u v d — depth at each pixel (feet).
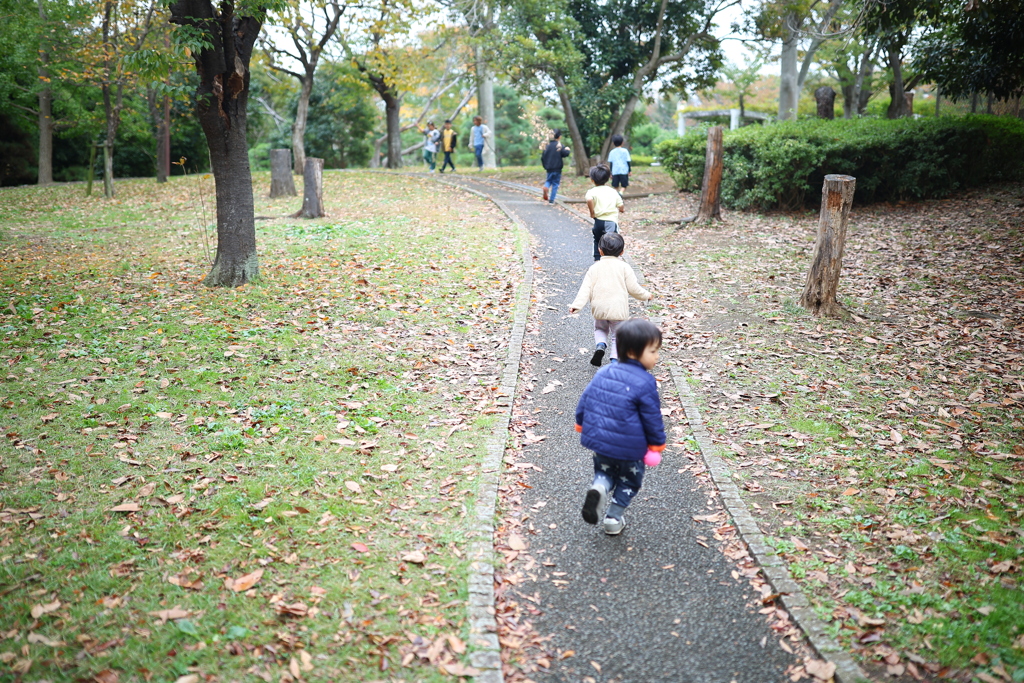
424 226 43.32
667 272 33.06
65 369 21.61
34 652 10.45
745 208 47.26
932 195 45.42
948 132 44.09
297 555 13.01
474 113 126.82
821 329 25.68
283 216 48.52
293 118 119.14
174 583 12.09
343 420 18.72
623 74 69.72
